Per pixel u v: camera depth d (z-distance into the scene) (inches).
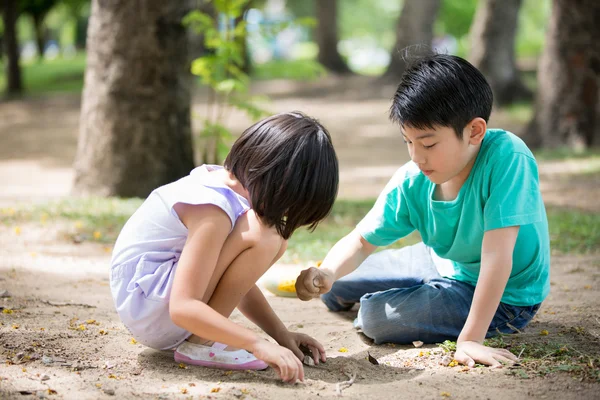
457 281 151.9
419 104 125.6
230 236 121.3
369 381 123.1
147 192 333.1
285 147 118.4
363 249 153.3
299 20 360.5
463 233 142.0
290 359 115.1
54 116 808.9
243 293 124.8
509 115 688.4
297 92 896.9
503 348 138.3
